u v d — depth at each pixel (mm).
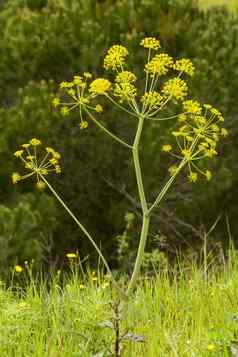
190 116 4129
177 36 13328
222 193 12703
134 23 13227
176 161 12273
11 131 11844
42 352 4305
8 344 4395
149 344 4289
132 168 12383
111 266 11609
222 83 12875
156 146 12070
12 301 5320
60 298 5098
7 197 11641
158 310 5043
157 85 12633
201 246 11109
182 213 12375
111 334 4457
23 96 12242
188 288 5527
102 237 12164
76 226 12156
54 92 12633
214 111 4102
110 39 12930
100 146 12273
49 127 11961
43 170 4176
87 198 12359
